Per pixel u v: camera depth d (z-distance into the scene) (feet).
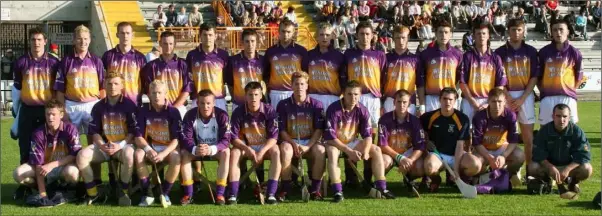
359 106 29.32
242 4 88.94
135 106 28.66
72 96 30.48
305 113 29.25
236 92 32.04
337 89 32.30
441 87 32.27
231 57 32.09
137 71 31.19
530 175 29.96
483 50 32.27
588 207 26.76
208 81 31.58
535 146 29.60
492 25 93.61
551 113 32.32
